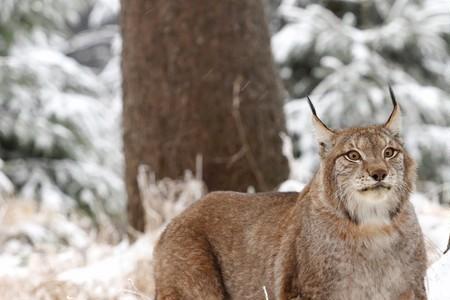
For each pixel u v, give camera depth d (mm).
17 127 24031
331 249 7754
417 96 22406
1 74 24234
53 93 24625
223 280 8836
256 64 14344
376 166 7602
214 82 14125
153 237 12633
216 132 14094
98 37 36906
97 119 24938
